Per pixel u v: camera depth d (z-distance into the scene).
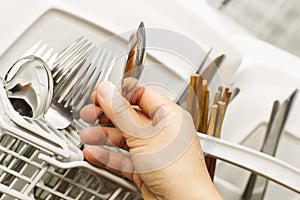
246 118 0.69
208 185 0.42
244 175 0.68
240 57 0.61
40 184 0.43
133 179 0.44
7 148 0.43
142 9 0.56
